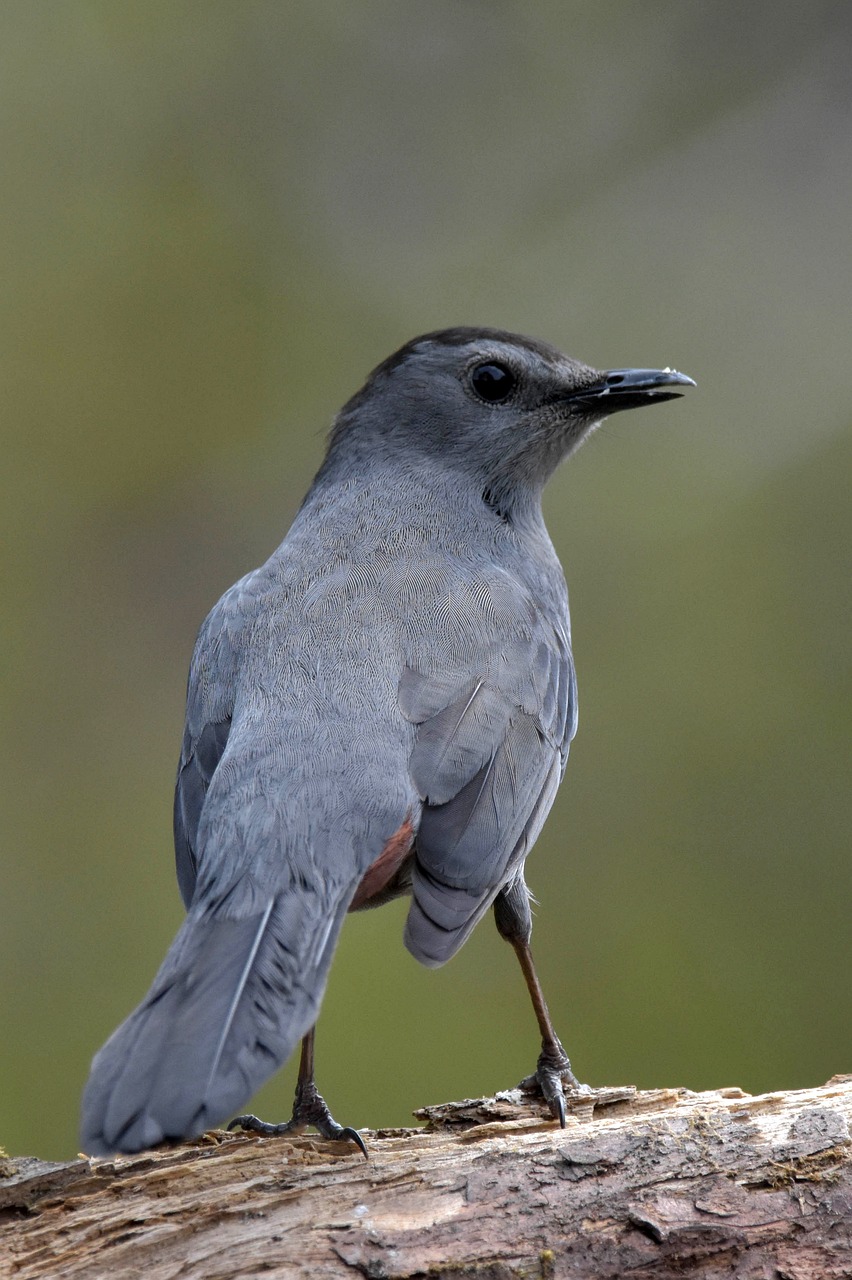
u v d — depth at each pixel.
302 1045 7.65
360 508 8.77
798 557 15.62
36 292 16.62
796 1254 6.43
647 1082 12.98
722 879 13.95
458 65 18.06
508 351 9.17
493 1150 6.71
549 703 7.94
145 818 14.84
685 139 17.61
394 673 7.48
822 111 17.42
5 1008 13.41
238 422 16.66
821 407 16.52
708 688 14.93
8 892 14.34
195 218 17.25
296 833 6.81
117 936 14.04
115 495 16.31
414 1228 6.32
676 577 15.58
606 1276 6.31
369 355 17.00
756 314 16.97
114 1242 6.22
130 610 15.95
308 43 18.08
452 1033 12.65
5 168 16.94
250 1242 6.22
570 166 17.72
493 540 8.70
